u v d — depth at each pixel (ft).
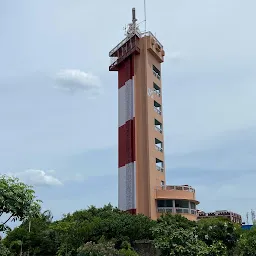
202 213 204.44
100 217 131.23
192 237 100.78
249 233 109.40
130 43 172.76
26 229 144.46
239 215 218.38
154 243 102.53
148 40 171.32
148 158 155.53
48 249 140.77
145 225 112.16
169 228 104.88
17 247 138.00
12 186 45.98
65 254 113.60
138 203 153.17
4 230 45.88
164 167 166.40
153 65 175.42
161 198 152.25
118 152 166.91
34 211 47.21
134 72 170.50
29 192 47.09
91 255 96.73
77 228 116.78
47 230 144.46
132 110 164.55
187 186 158.61
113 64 179.63
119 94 175.32
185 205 156.25
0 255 49.78
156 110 169.58
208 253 96.73
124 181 159.43
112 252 97.91
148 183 152.66
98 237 110.63
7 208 44.37
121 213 136.15
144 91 165.37
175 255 96.43
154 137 163.02
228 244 103.55
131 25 176.65
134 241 110.63
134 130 162.09
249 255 100.07
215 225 106.22
